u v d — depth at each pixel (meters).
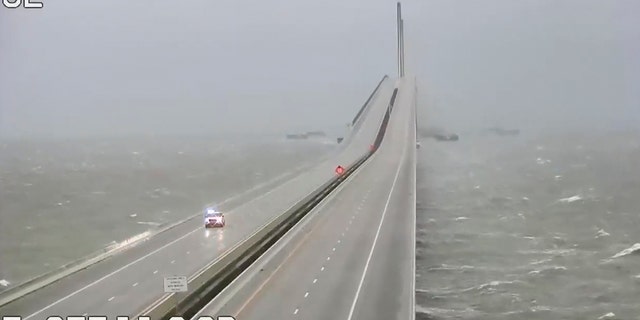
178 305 44.12
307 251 61.28
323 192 102.25
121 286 48.78
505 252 95.62
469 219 121.38
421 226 114.56
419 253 94.69
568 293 76.00
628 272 84.88
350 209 86.19
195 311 45.94
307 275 52.12
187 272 52.31
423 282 79.94
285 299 45.53
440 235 107.44
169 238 69.31
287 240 66.94
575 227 114.00
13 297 45.25
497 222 118.94
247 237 63.06
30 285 47.53
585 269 86.19
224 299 45.78
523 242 102.31
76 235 123.00
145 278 51.09
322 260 57.34
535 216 125.06
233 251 57.25
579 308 70.94
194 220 82.38
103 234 123.81
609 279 81.69
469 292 76.00
